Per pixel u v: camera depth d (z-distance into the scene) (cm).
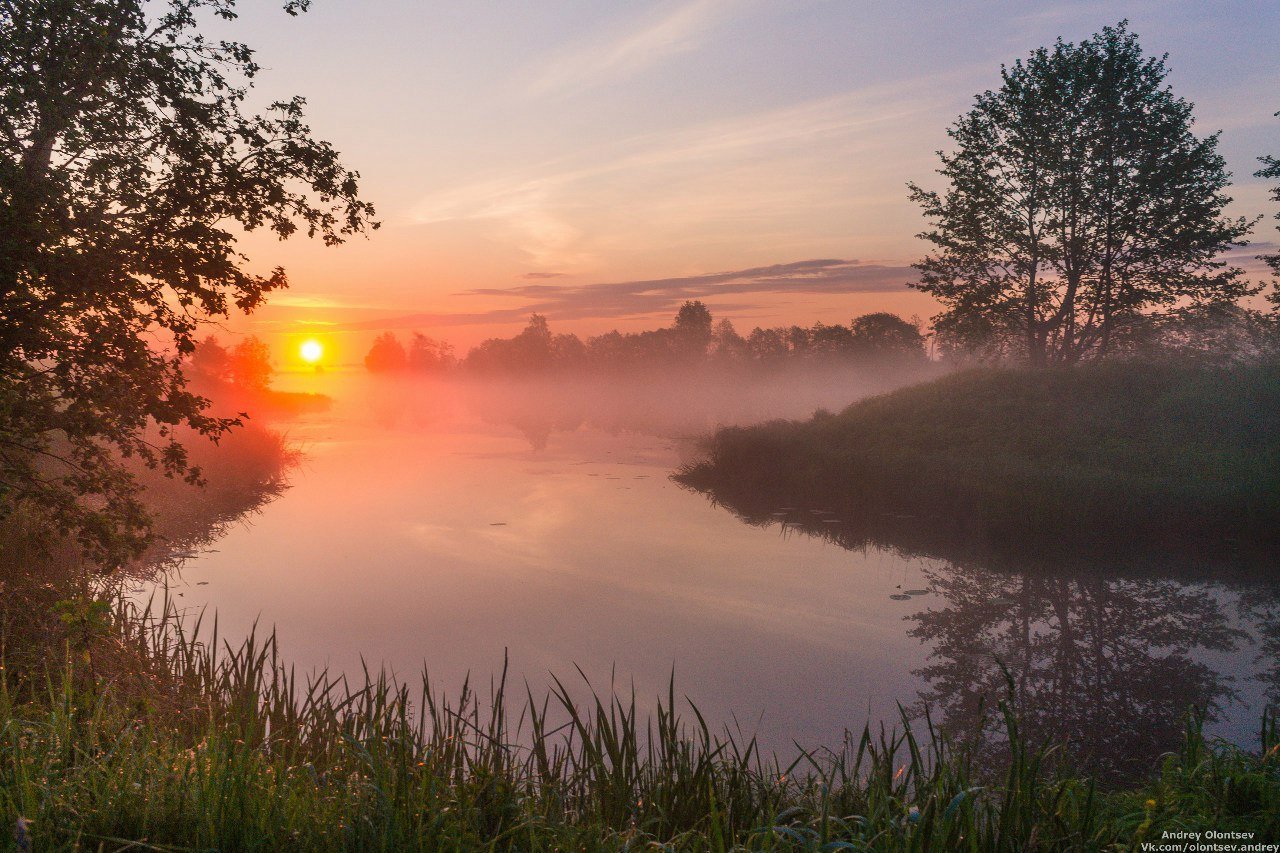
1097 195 3334
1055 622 1119
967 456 2344
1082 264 3388
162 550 1446
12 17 766
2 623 676
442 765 453
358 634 1034
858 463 2366
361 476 2606
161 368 877
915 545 1614
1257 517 1609
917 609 1181
